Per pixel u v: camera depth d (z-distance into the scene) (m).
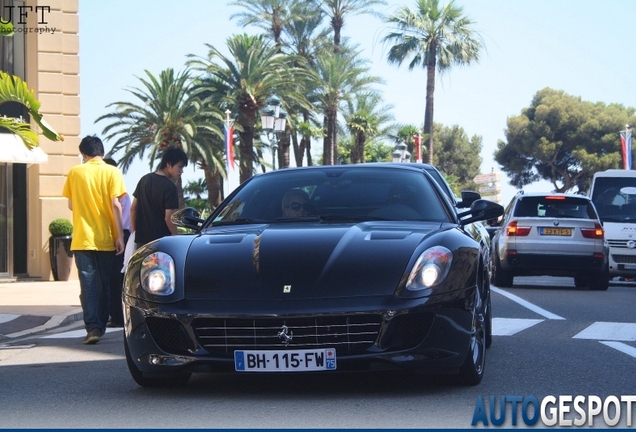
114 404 5.72
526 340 8.55
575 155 81.69
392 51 58.41
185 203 51.69
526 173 86.38
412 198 6.95
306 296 5.60
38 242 20.95
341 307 5.54
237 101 41.47
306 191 7.10
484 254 7.71
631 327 9.66
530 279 21.42
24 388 6.44
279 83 41.34
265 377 6.58
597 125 81.38
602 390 5.92
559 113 82.56
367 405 5.48
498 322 10.20
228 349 5.65
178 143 40.97
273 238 6.13
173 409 5.50
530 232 16.77
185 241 6.31
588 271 16.80
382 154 79.06
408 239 6.03
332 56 54.16
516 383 6.16
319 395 5.83
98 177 9.42
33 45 20.86
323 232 6.19
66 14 21.14
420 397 5.71
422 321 5.65
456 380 6.01
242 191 7.34
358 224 6.48
